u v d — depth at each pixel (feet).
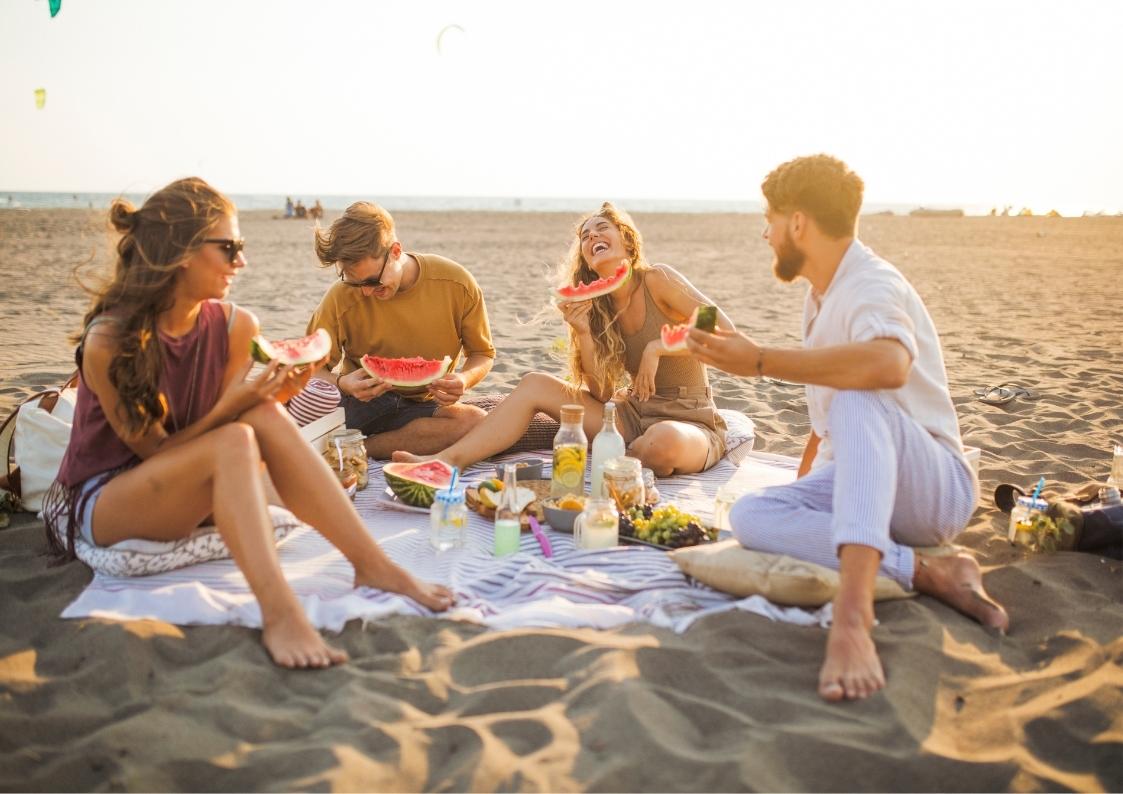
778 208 9.79
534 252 71.46
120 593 9.38
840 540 8.40
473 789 6.53
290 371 9.45
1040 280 51.06
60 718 7.46
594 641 8.53
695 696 7.85
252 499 8.60
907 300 9.43
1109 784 6.87
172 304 9.37
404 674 8.14
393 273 14.08
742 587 9.42
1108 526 11.03
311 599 9.23
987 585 10.19
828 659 8.02
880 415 8.95
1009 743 7.31
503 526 10.87
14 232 79.56
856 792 6.73
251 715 7.47
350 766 6.75
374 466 14.76
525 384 14.58
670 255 71.92
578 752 6.98
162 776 6.78
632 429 14.75
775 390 21.72
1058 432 17.63
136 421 9.18
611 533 10.89
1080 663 8.41
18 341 27.04
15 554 10.96
